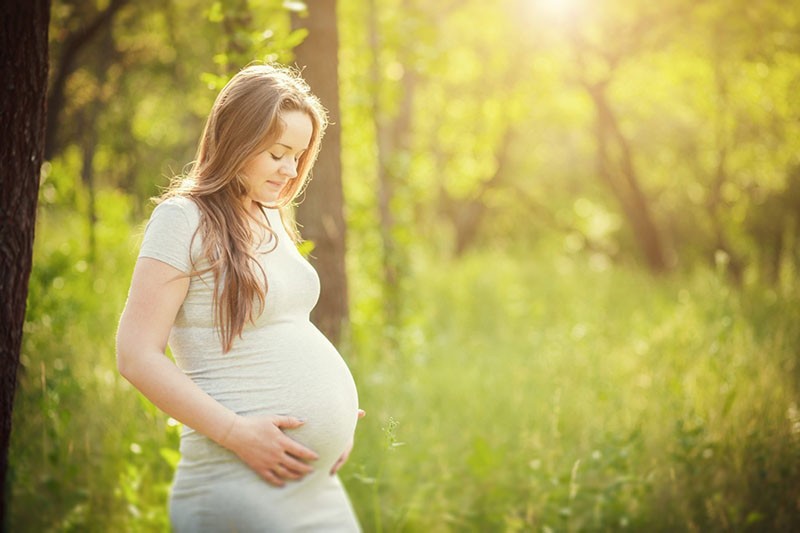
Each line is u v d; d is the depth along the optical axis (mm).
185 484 2189
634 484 3281
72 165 8156
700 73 11188
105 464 3451
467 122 14586
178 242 1986
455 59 12047
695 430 3352
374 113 5895
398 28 5793
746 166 12328
